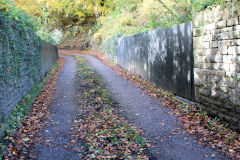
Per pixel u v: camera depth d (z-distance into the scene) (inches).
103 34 869.2
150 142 161.9
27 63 273.1
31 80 289.4
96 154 144.1
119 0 668.7
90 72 502.0
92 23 1201.4
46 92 319.6
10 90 192.9
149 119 207.3
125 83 380.5
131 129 182.1
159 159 138.6
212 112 192.9
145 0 529.0
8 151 138.0
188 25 232.1
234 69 161.6
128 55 496.1
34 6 496.4
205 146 149.7
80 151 149.7
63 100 282.5
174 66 270.7
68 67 610.9
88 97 292.5
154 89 317.7
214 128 171.3
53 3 813.9
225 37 169.0
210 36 188.2
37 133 176.1
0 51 172.1
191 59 230.4
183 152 145.0
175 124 190.9
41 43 400.2
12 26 213.6
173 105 240.1
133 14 702.5
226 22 166.9
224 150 141.7
